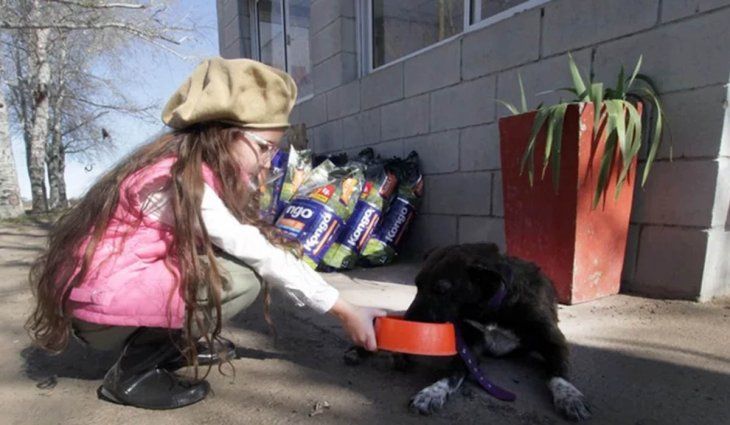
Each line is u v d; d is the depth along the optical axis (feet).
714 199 8.07
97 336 5.14
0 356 6.95
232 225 4.93
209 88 4.70
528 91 10.98
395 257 13.91
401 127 15.17
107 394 5.55
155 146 5.00
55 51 45.39
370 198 12.97
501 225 11.79
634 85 8.91
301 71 22.30
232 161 4.89
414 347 5.31
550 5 10.32
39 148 39.04
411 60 14.42
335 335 7.71
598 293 8.96
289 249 5.44
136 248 4.83
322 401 5.53
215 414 5.26
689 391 5.59
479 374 5.74
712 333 7.20
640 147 8.88
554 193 8.53
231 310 5.55
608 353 6.66
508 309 6.44
